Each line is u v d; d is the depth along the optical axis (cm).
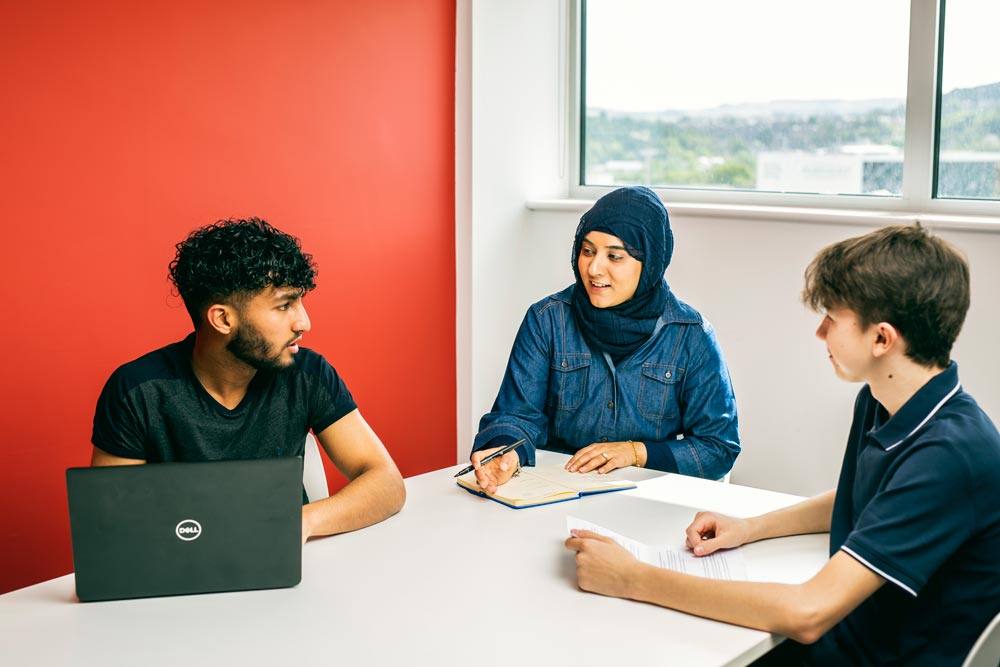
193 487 152
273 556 154
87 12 272
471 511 189
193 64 296
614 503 193
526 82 382
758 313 335
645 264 225
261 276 174
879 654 143
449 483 207
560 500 194
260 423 193
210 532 152
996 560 136
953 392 142
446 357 383
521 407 235
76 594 154
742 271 337
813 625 136
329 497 180
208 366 186
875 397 148
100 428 187
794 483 335
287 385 196
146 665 132
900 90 322
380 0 341
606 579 150
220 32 300
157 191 292
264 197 317
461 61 365
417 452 377
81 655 135
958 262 138
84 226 278
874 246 140
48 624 144
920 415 141
